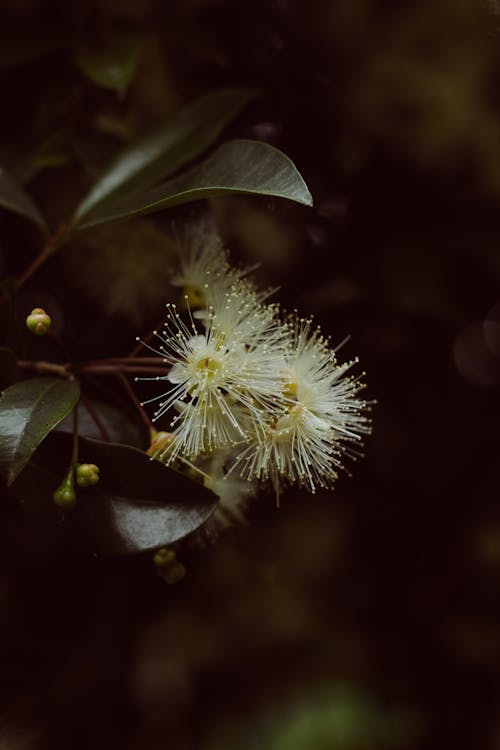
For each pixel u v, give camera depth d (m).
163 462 0.36
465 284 0.49
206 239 0.40
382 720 0.56
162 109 0.45
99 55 0.43
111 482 0.35
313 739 0.55
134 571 0.52
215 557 0.51
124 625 0.53
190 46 0.45
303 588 0.54
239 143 0.36
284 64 0.47
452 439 0.52
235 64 0.46
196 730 0.56
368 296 0.47
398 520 0.53
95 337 0.41
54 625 0.52
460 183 0.48
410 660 0.57
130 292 0.41
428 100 0.47
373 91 0.47
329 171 0.48
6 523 0.48
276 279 0.46
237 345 0.36
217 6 0.46
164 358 0.37
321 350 0.38
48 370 0.37
